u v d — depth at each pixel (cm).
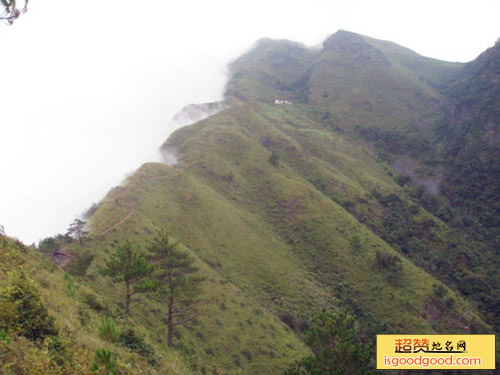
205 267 6538
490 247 12644
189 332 4738
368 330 6378
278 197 10950
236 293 6294
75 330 1647
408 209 12700
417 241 11444
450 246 11538
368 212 12069
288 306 6900
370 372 2570
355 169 15488
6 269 1969
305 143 16725
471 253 11438
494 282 10150
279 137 14950
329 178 13088
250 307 6078
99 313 2445
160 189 8962
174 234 7388
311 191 11075
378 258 8550
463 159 17775
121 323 2530
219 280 6359
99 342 1684
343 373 2469
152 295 4631
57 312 1812
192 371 2812
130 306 4397
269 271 7788
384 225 11750
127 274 3294
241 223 9119
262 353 5106
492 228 13725
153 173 9794
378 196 13338
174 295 3638
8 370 1030
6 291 1366
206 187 10156
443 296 7969
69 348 1362
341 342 2594
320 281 8231
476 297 9669
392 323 7112
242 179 11750
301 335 6072
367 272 8362
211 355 4547
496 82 19850
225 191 10794
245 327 5481
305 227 9856
